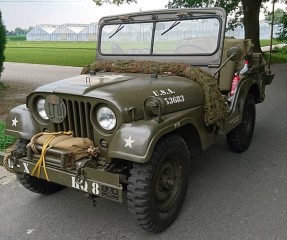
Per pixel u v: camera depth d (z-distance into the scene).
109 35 4.62
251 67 4.95
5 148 5.25
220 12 3.97
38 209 3.71
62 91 3.09
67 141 3.00
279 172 4.48
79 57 23.88
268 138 5.84
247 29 18.72
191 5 18.66
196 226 3.31
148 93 3.15
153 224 3.05
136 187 2.87
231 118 4.18
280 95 9.70
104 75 3.73
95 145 3.07
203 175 4.43
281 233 3.16
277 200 3.76
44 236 3.23
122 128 2.87
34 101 3.39
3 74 14.59
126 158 2.77
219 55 4.01
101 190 2.79
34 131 3.43
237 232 3.20
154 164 2.91
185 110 3.39
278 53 23.70
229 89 4.70
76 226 3.38
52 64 19.52
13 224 3.44
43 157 3.04
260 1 18.36
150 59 4.35
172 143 3.12
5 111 7.48
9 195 4.05
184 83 3.60
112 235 3.23
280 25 24.52
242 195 3.89
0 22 9.59
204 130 3.70
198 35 4.11
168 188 3.23
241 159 4.94
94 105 2.97
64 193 4.05
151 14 4.30
